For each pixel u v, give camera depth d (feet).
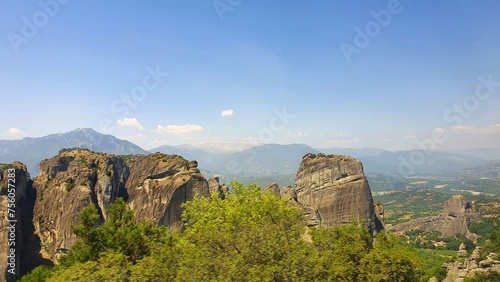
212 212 137.18
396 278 87.20
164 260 87.45
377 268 87.56
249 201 144.15
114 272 78.54
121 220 133.59
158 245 105.29
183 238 105.50
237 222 112.37
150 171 325.01
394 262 87.92
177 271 79.10
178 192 287.89
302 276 76.69
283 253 79.15
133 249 118.21
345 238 100.27
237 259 75.10
